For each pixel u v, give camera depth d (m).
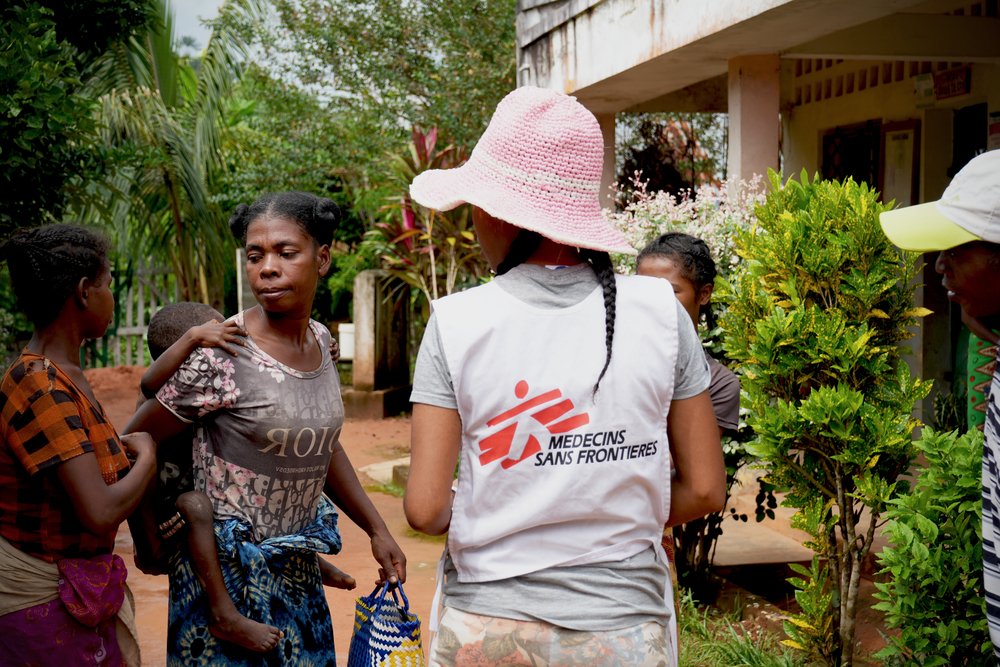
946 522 2.60
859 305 3.18
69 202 5.96
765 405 3.22
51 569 2.01
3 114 4.21
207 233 10.35
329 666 2.31
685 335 1.66
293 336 2.24
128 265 12.82
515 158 1.67
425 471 1.59
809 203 3.32
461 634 1.60
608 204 8.14
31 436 1.95
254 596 2.08
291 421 2.13
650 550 1.67
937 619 2.59
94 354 13.11
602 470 1.58
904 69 6.53
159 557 2.27
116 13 5.57
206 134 11.00
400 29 12.59
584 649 1.56
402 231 9.32
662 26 5.56
